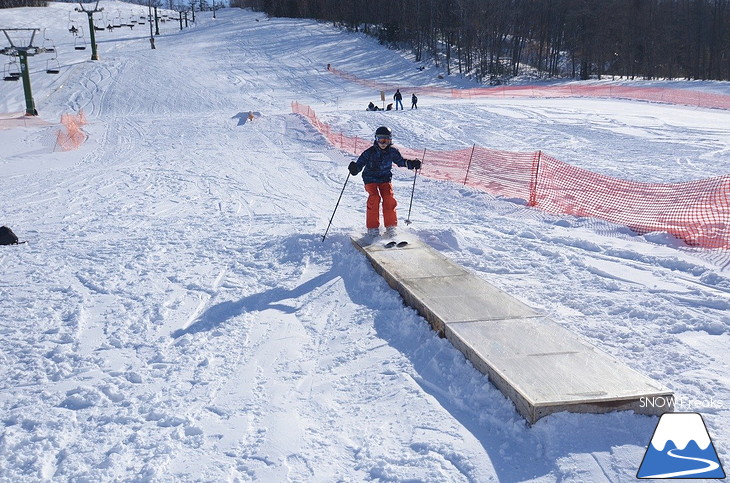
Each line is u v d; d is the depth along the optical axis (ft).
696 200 35.35
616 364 14.20
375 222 26.73
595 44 216.74
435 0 238.48
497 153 59.82
